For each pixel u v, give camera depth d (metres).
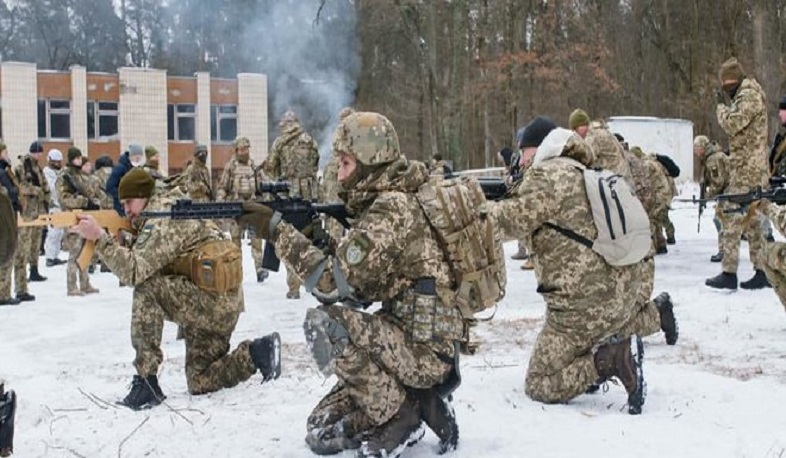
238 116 42.28
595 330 5.34
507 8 39.72
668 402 5.48
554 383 5.41
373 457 4.30
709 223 19.31
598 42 41.03
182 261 5.62
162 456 4.60
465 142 40.75
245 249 17.08
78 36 51.00
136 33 50.31
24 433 5.04
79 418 5.32
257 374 6.31
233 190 13.18
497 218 5.16
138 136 40.59
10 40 51.44
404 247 4.16
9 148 38.69
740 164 9.81
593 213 5.23
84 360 7.63
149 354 5.62
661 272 12.19
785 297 7.09
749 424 5.02
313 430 4.55
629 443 4.67
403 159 4.29
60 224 5.27
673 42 41.75
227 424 5.07
